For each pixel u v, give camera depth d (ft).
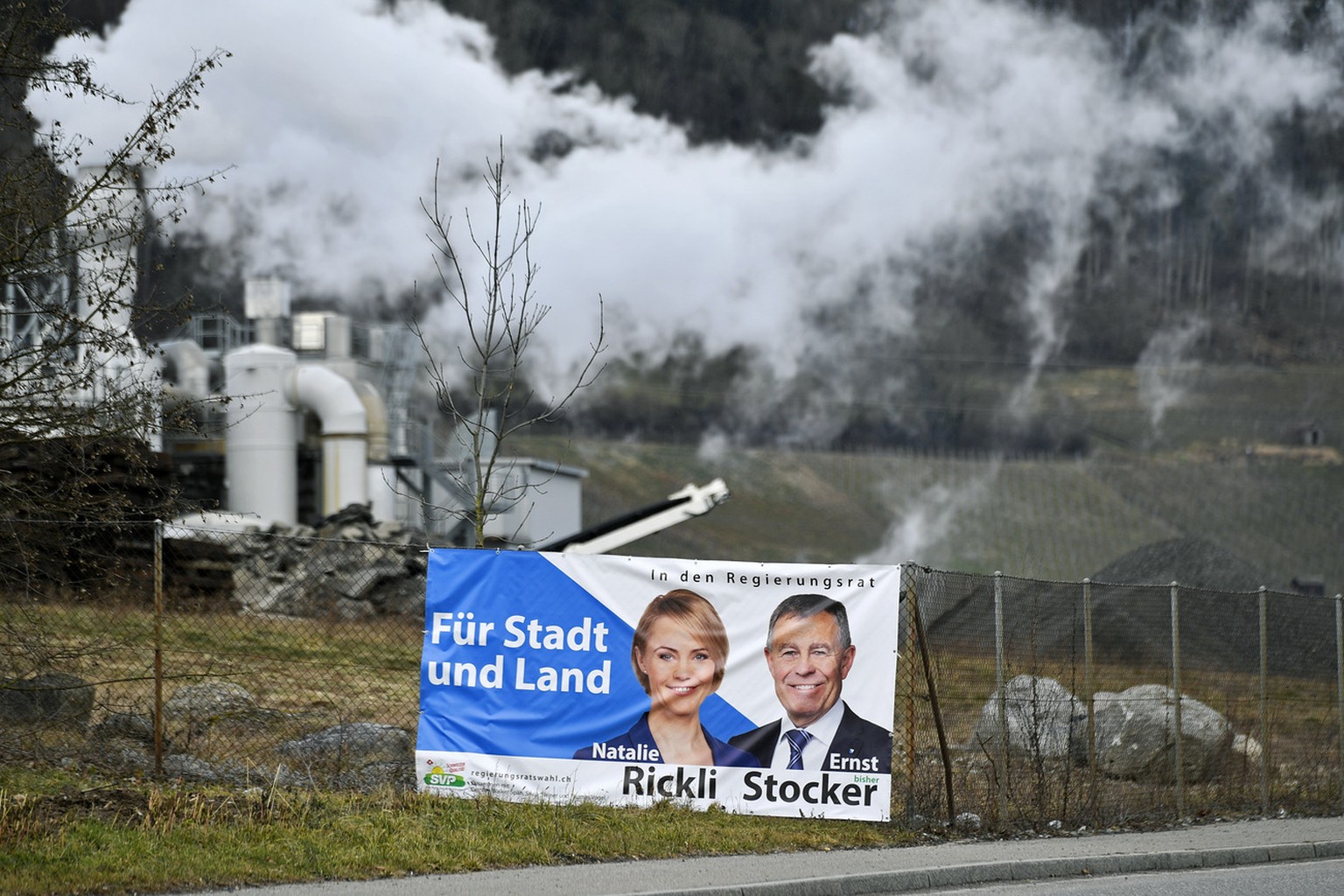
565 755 95.04
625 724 95.25
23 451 99.30
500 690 95.55
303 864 75.82
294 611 254.47
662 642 95.91
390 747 105.91
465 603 96.27
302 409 385.50
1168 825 110.42
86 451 98.53
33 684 98.94
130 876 70.69
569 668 95.71
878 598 96.84
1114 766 127.54
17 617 100.48
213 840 78.33
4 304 96.53
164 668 134.92
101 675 118.42
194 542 251.80
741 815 94.79
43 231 90.53
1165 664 236.43
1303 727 180.65
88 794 84.94
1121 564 453.99
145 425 96.89
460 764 94.63
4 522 93.71
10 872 69.21
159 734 93.45
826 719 95.61
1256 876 91.61
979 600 137.28
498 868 79.77
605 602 96.12
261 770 96.53
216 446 387.34
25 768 91.66
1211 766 132.57
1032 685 113.19
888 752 95.40
